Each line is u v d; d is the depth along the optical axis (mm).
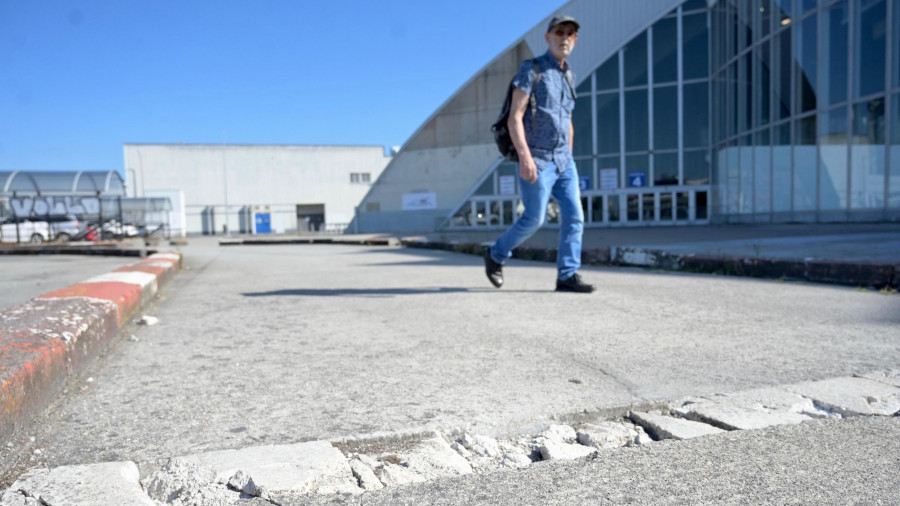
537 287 4645
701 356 2336
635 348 2492
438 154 29859
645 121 24438
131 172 47000
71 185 26391
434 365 2262
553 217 25891
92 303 2838
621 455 1358
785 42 16844
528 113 3914
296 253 12289
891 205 13266
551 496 1159
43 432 1586
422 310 3607
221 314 3660
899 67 12859
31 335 2039
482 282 5098
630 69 24562
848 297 3887
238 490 1205
